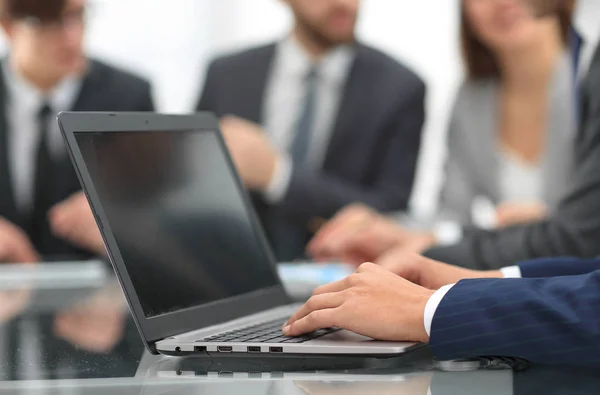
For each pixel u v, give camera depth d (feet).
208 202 4.05
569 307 2.94
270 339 3.19
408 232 6.93
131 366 3.11
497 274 4.06
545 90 11.16
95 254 9.31
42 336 3.81
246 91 12.08
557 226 5.50
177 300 3.51
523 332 2.93
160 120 3.94
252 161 11.46
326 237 7.66
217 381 2.82
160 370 3.03
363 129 11.88
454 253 5.37
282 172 11.55
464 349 2.98
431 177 13.88
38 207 10.98
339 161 11.89
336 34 11.91
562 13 10.09
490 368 2.99
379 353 2.96
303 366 3.06
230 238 4.12
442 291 3.12
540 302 2.96
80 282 6.09
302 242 11.51
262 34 15.66
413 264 4.00
